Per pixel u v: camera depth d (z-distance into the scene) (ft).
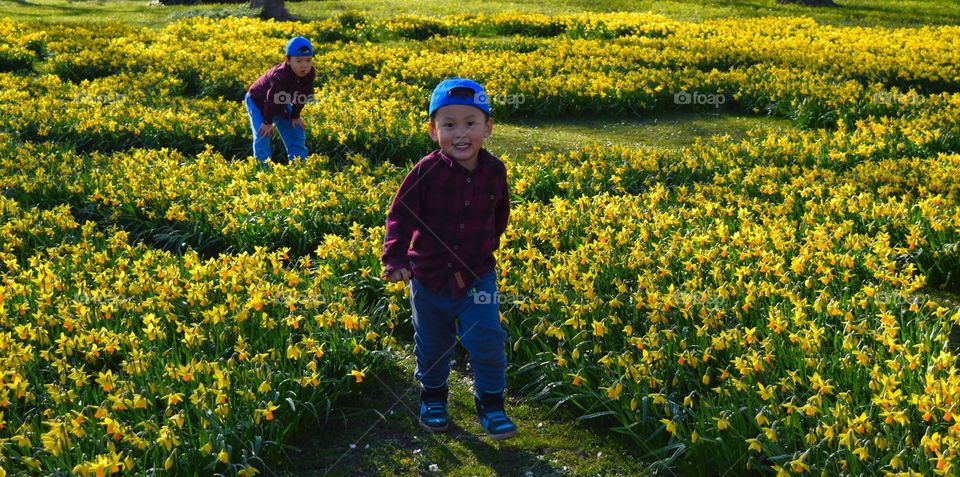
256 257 18.13
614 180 25.30
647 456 12.76
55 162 26.86
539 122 38.60
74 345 14.30
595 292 16.51
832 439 11.47
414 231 12.08
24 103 35.42
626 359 13.43
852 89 38.88
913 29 64.85
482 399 12.74
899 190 23.93
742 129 37.14
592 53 50.75
